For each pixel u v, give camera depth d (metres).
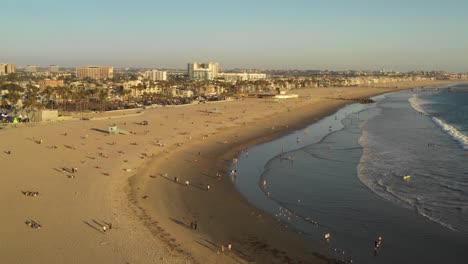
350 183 71.25
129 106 193.25
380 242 48.41
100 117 144.50
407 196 64.00
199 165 83.62
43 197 58.91
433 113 185.00
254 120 152.75
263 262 43.47
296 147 103.81
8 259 41.22
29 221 50.38
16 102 168.62
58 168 74.50
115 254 43.00
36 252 42.78
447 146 101.50
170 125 131.38
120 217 52.94
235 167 83.25
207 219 54.88
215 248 46.19
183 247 45.75
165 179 72.56
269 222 54.28
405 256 45.19
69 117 141.50
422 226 52.72
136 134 112.56
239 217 55.88
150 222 52.22
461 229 51.66
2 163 75.94
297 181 73.00
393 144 105.06
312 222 54.34
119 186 65.94
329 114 179.50
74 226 49.41
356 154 93.81
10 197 58.50
